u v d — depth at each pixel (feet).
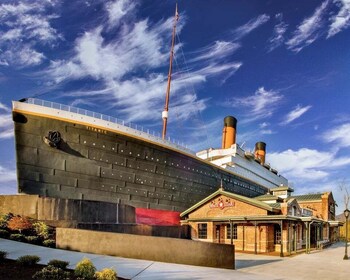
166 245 56.49
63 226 78.74
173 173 146.61
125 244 56.59
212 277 44.50
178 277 41.42
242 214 108.58
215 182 175.11
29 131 103.96
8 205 80.84
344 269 67.67
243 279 46.03
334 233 194.80
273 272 60.44
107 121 121.60
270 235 103.40
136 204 127.95
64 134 110.22
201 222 118.62
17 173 101.81
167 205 141.59
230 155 205.77
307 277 56.49
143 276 40.22
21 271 34.83
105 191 118.21
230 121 221.25
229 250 59.31
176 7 204.33
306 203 190.60
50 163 106.32
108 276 34.60
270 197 135.03
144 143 133.80
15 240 63.46
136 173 129.59
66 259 46.39
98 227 86.94
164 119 184.44
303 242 123.44
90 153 115.65
